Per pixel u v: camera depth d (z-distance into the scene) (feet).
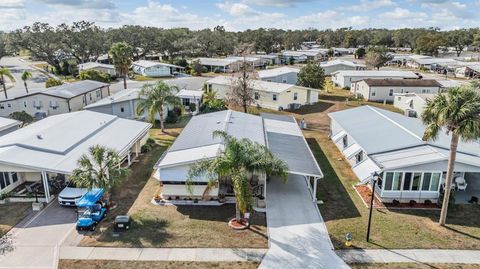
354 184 94.99
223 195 85.56
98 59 368.48
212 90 207.41
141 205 82.69
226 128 103.65
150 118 136.36
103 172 77.82
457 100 65.31
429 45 438.40
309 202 84.89
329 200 86.02
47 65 359.05
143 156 115.14
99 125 114.52
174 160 84.28
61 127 106.93
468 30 602.03
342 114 132.87
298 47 536.42
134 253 64.34
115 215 78.02
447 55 472.03
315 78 217.56
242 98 162.30
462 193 88.74
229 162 69.31
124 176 80.84
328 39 609.01
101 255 63.72
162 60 389.80
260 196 82.38
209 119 119.34
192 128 110.83
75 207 81.35
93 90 188.24
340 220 76.43
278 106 183.21
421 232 71.51
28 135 97.66
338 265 61.31
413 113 165.27
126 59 216.13
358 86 218.59
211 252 64.75
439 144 90.53
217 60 335.26
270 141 106.11
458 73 297.74
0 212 79.05
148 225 73.77
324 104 197.57
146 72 290.35
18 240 68.08
